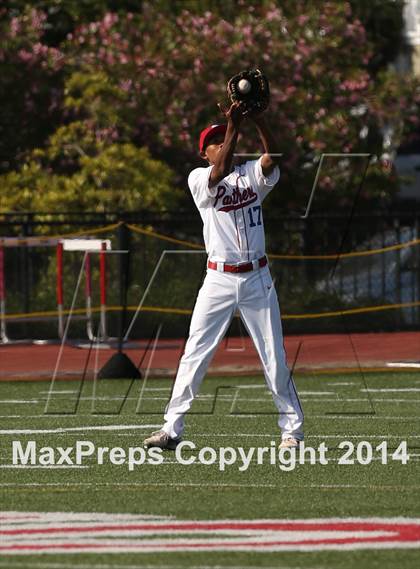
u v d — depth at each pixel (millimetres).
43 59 63844
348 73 63906
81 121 61875
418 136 71438
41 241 48031
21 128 63438
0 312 50656
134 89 61844
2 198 56500
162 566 15750
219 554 16359
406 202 55500
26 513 18938
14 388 37219
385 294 52469
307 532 17594
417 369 41312
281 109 61375
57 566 15711
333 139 61438
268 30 63219
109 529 17828
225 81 61875
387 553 16406
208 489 20859
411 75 68812
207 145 24750
